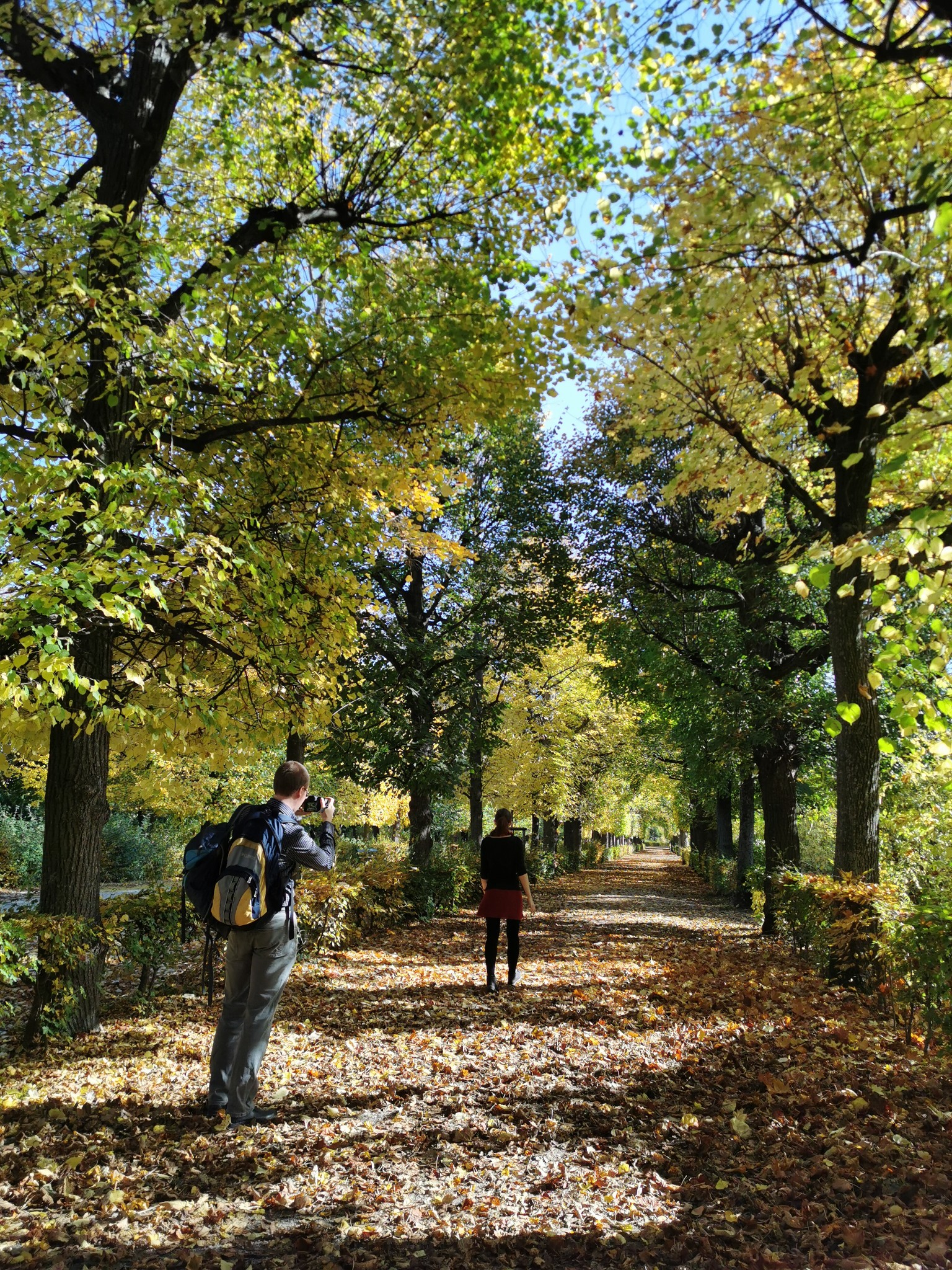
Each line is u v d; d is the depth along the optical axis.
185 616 6.93
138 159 7.01
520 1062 5.69
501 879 8.49
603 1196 3.61
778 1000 7.36
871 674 4.44
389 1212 3.46
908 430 4.76
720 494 13.85
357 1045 6.19
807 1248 3.12
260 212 7.63
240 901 4.38
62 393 6.11
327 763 15.64
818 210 5.07
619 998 7.71
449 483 9.06
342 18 7.22
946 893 6.89
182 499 6.27
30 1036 6.26
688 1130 4.32
